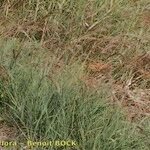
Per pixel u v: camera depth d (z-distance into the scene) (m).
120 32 5.55
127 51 5.31
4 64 4.75
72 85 4.55
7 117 4.41
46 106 4.24
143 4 6.01
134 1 6.01
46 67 4.74
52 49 5.27
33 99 4.38
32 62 4.83
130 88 5.05
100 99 4.45
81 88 4.51
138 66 5.21
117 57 5.27
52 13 5.64
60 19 5.58
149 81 5.14
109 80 4.95
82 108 4.32
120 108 4.46
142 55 5.25
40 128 4.25
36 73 4.66
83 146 4.09
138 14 5.82
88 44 5.35
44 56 5.05
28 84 4.52
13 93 4.52
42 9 5.65
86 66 5.09
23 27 5.41
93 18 5.64
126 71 5.16
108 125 4.22
